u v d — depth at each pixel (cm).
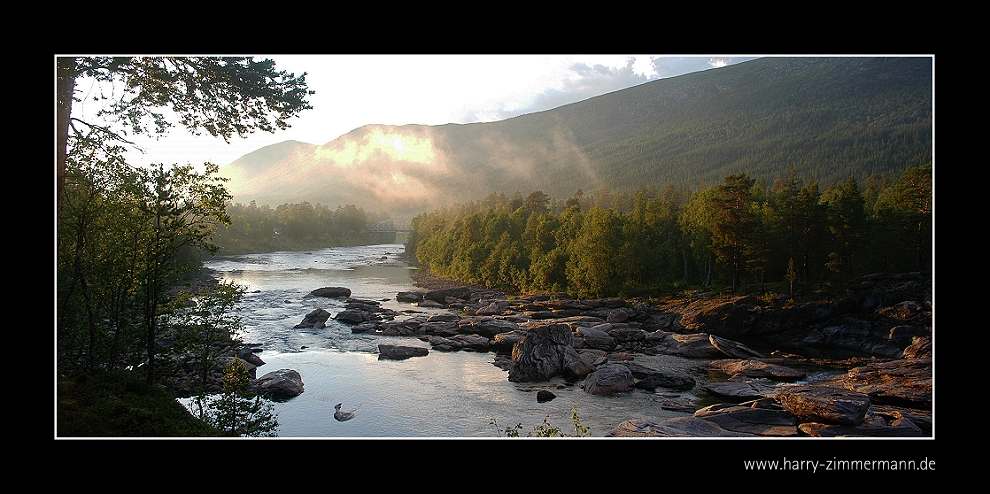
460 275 9531
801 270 6088
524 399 3139
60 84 1609
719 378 3684
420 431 2583
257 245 15350
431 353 4322
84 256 2202
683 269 7575
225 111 1917
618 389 3309
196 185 2127
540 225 8962
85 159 2058
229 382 2100
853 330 4834
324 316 5406
